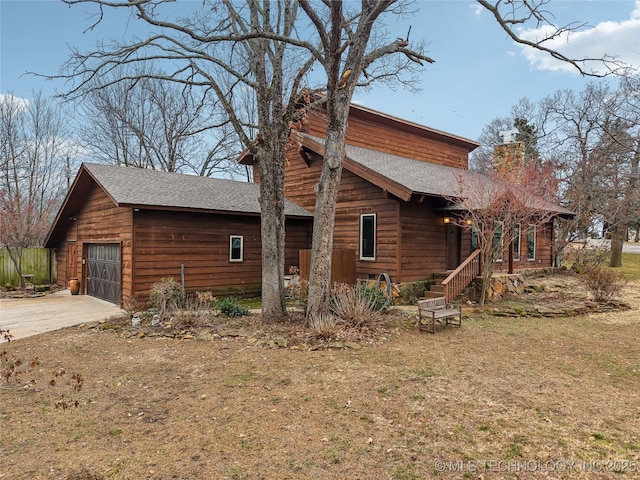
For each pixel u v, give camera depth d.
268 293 8.38
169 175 13.46
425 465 3.29
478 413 4.24
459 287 10.95
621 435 3.77
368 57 8.03
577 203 17.86
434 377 5.30
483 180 12.59
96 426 4.05
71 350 6.79
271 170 8.43
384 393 4.79
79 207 14.29
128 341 7.30
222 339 7.31
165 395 4.82
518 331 7.98
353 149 14.12
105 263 12.41
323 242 7.80
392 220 11.42
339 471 3.21
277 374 5.48
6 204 17.50
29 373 5.66
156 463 3.36
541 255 16.69
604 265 20.30
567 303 10.78
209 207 11.05
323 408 4.39
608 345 6.96
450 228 13.07
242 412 4.32
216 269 11.84
